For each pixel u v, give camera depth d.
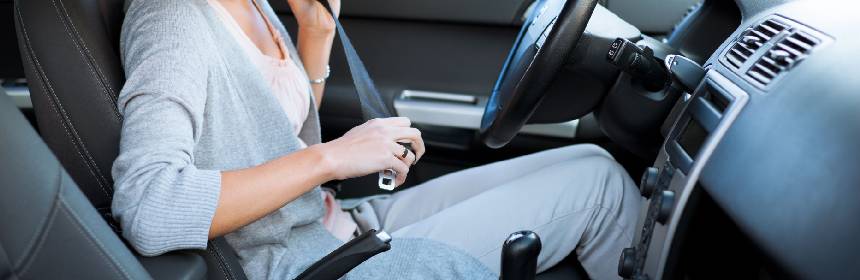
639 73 1.15
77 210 0.79
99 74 0.93
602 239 1.24
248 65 1.02
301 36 1.35
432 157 1.77
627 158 1.69
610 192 1.25
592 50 1.17
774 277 0.89
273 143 1.06
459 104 1.70
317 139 1.28
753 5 1.07
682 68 1.05
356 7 1.76
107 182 0.97
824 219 0.74
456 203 1.39
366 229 1.32
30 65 0.92
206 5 0.98
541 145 1.71
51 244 0.77
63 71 0.92
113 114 0.94
